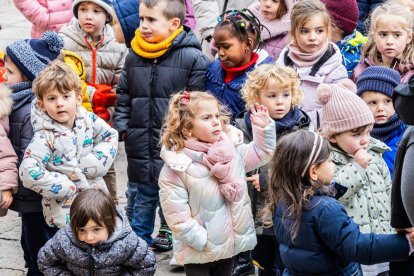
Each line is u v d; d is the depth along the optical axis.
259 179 5.00
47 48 5.53
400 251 3.62
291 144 3.91
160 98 5.87
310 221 3.86
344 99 4.66
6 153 5.12
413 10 6.64
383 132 5.31
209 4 7.17
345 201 4.54
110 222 4.32
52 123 5.03
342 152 4.72
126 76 5.99
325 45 5.89
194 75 5.86
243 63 5.73
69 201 5.05
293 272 4.01
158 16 5.82
